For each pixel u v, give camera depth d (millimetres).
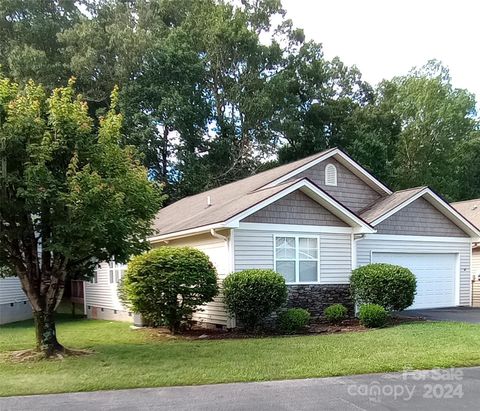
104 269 17953
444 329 11227
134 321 13930
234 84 32719
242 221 12617
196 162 30031
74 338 11562
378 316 12047
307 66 34969
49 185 8305
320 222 13867
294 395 6168
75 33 28344
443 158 41156
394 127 36062
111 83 29172
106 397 6176
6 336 12367
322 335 10945
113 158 9266
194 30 33062
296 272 13414
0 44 29875
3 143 8125
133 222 9422
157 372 7367
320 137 33000
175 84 29516
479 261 20094
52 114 8711
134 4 34312
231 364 7848
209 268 12039
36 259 9266
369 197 17953
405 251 16578
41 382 6852
